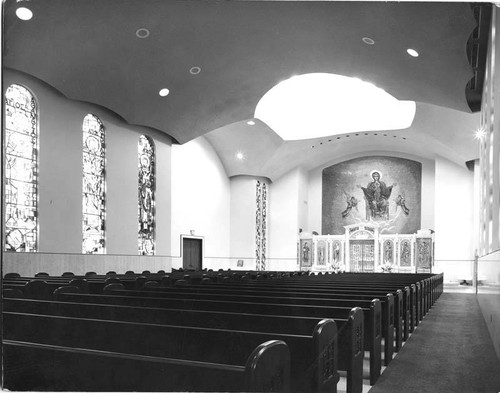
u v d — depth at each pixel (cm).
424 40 1102
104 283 704
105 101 1407
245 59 1441
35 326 348
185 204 2158
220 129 2267
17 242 1177
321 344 302
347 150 2789
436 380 477
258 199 2642
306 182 2906
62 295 507
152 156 1727
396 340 619
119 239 1530
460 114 1867
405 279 1338
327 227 2875
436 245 2444
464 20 948
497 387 452
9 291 530
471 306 1230
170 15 1155
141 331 315
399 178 2750
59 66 1198
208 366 226
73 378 254
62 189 1314
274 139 2375
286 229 2744
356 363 402
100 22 1115
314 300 514
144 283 734
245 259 2553
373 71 1398
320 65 1467
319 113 2439
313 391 294
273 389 232
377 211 2778
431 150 2473
